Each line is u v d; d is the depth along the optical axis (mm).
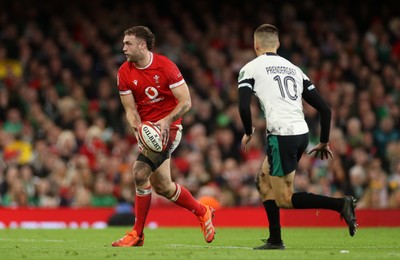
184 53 77938
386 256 25219
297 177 58312
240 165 64562
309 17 84750
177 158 63625
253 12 83938
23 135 65312
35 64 73875
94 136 63906
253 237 38875
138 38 29672
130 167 58938
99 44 77250
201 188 59625
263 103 28234
